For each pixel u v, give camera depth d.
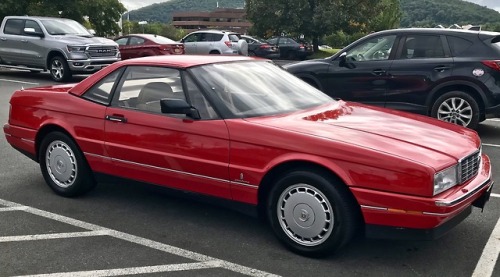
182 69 4.32
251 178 3.80
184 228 4.34
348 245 3.96
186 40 23.97
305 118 4.04
